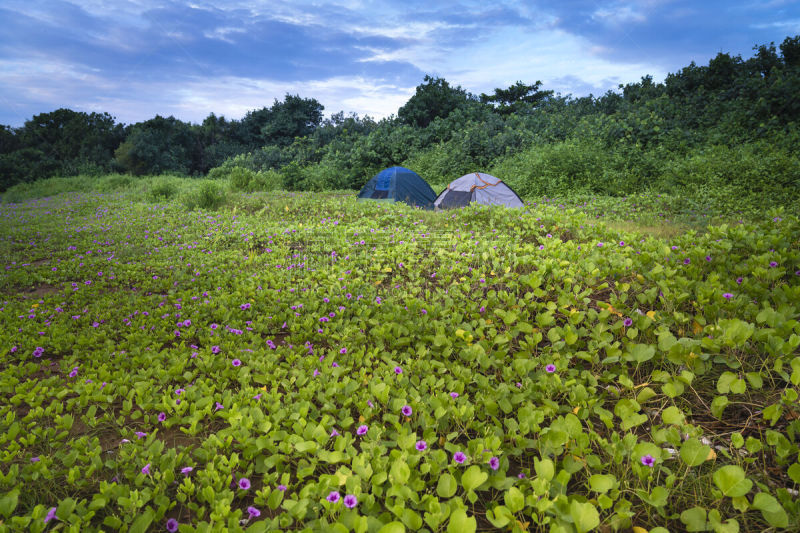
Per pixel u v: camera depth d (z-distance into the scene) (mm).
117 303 5281
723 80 20703
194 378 3420
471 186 11570
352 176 19859
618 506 1876
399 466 2014
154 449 2328
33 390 3082
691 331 3424
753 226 5711
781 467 2152
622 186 12930
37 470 2234
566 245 5547
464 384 2973
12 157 30859
